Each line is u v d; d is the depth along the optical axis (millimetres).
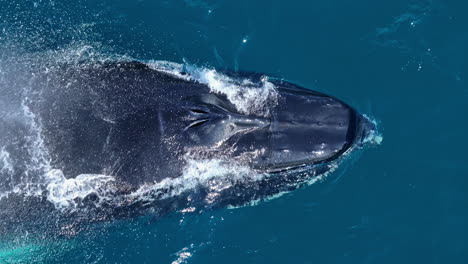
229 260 19906
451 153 21484
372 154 21078
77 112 18156
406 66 23047
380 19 23984
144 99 18719
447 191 20828
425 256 19812
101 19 23578
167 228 19266
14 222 17688
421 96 22516
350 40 23672
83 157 17641
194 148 18266
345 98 22516
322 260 19906
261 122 18781
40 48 21031
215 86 19906
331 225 20281
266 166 18672
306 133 18891
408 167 21188
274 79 21734
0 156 17547
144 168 17859
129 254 19125
